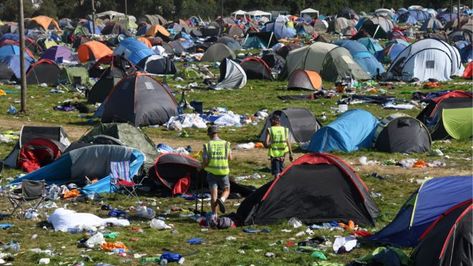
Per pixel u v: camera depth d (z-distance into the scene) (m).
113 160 63.94
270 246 45.94
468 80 145.50
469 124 85.50
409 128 78.69
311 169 52.09
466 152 78.75
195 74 153.75
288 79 143.88
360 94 124.62
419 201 46.81
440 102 87.19
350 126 79.31
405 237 46.09
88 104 114.81
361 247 45.78
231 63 139.62
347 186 51.97
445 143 83.44
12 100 120.88
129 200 58.97
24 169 69.06
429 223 45.50
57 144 69.88
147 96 98.25
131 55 162.75
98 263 42.19
